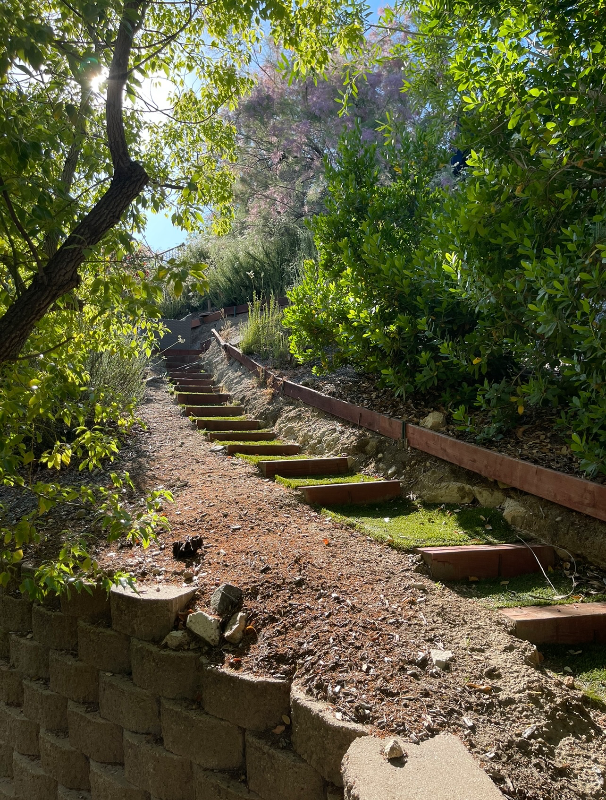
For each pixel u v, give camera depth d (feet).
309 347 25.38
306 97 43.62
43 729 12.25
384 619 10.23
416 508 15.96
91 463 11.64
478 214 15.23
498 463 14.61
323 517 15.20
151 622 10.69
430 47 19.83
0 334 8.25
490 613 10.85
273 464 18.06
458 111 20.27
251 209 51.70
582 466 12.73
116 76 8.81
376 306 19.97
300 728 8.46
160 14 14.30
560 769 7.49
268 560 12.20
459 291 16.08
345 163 22.70
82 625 11.64
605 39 13.88
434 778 6.78
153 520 10.92
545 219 15.25
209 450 20.83
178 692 10.15
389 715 8.05
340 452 19.51
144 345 14.48
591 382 12.80
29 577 10.22
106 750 11.17
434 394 19.20
